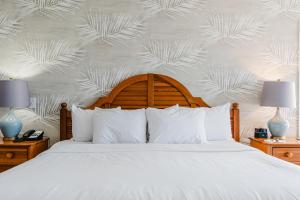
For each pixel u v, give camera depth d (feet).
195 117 9.01
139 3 10.46
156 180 4.78
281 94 9.64
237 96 10.75
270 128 10.02
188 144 8.41
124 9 10.44
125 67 10.46
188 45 10.59
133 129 8.85
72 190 4.32
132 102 10.36
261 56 10.79
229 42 10.70
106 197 4.12
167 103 10.40
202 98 10.62
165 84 10.41
